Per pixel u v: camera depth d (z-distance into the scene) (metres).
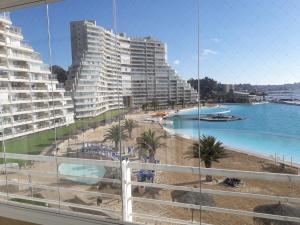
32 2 1.89
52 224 1.73
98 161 2.38
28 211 1.81
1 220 1.90
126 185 2.29
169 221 2.27
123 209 2.31
